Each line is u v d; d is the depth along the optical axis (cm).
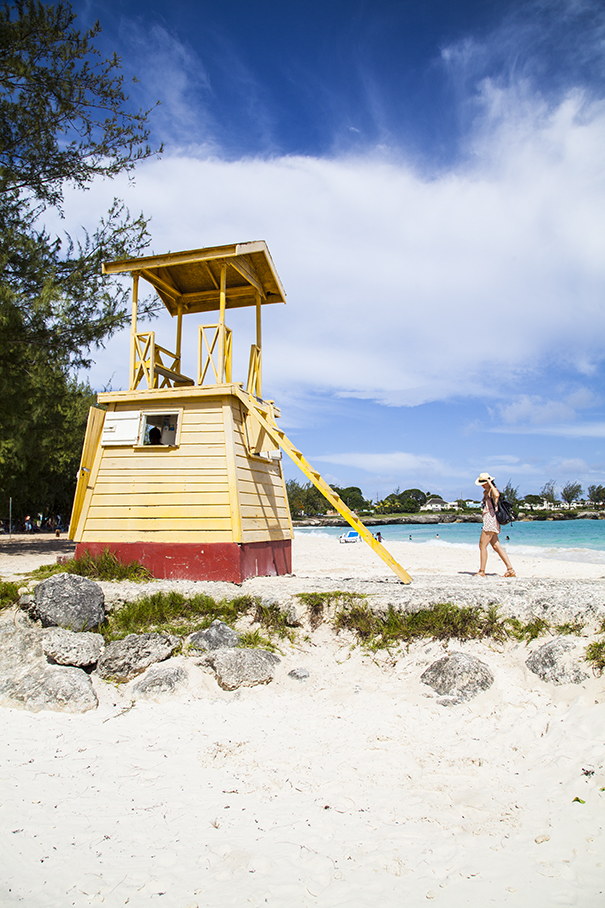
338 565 1575
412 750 462
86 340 1588
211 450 902
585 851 329
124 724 532
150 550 879
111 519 910
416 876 316
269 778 429
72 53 1430
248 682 597
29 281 1498
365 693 571
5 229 1427
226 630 682
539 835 346
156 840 357
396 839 350
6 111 1430
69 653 628
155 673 614
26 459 1734
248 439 962
